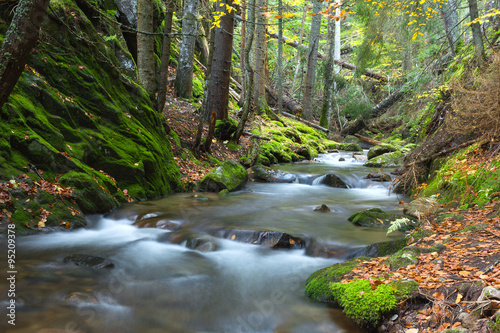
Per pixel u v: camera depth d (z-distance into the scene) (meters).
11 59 4.15
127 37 13.10
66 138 7.11
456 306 3.12
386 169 12.78
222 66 13.98
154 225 6.42
